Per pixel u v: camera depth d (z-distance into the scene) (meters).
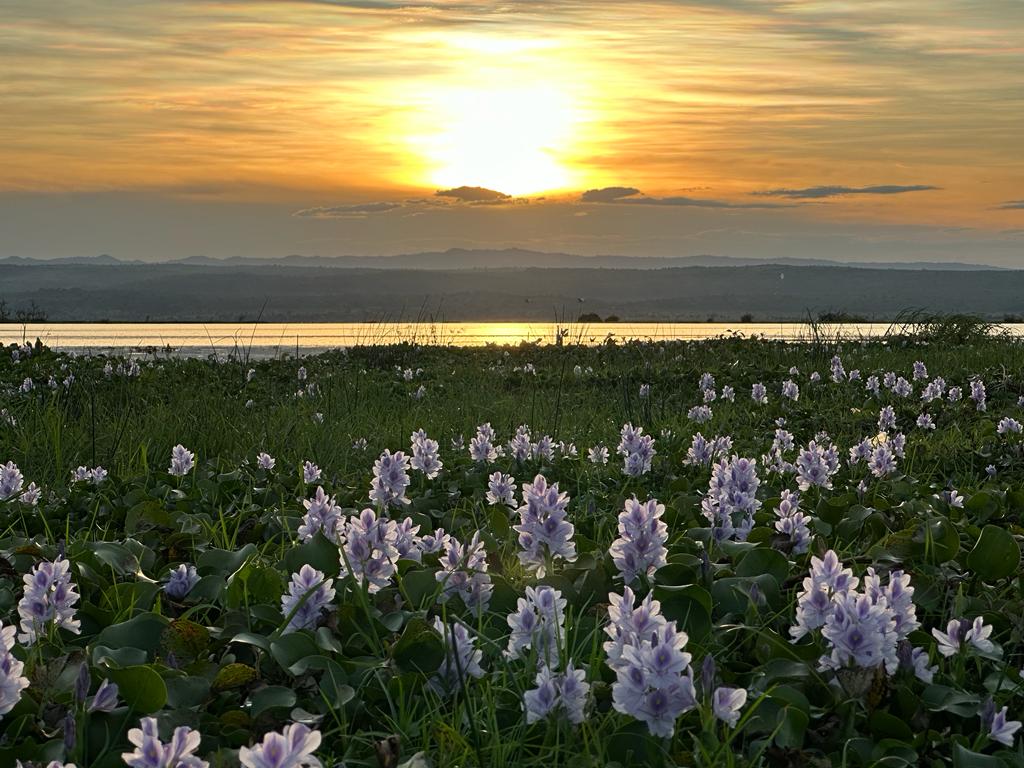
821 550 2.38
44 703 1.64
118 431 4.42
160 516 2.76
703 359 9.10
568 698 1.58
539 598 1.77
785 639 1.91
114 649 1.79
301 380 7.38
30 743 1.51
